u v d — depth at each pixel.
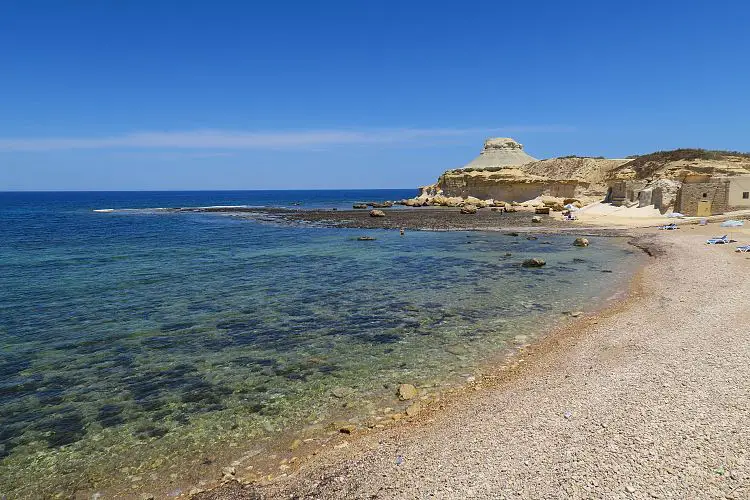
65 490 7.38
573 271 24.61
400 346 13.58
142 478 7.64
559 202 78.62
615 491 6.21
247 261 29.22
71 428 9.27
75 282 22.83
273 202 140.62
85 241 40.44
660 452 7.05
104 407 10.12
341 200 156.25
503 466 7.03
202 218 70.62
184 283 22.56
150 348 13.65
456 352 12.99
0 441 8.81
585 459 7.02
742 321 13.53
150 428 9.23
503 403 9.44
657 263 25.22
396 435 8.50
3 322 16.19
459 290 20.64
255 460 8.03
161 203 140.25
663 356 11.20
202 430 9.12
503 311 17.08
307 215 72.94
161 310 17.70
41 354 13.20
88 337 14.63
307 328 15.41
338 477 7.18
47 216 77.19
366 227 52.84
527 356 12.39
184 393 10.75
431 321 15.96
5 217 74.38
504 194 92.75
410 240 40.06
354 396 10.42
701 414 8.14
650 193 58.59
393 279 23.28
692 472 6.51
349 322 16.00
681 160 73.50
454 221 58.78
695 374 9.94
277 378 11.50
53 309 17.86
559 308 17.30
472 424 8.61
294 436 8.80
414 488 6.67
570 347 12.69
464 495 6.39
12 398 10.54
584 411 8.64
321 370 11.95
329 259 29.84
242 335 14.76
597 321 15.07
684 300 16.52
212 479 7.53
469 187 99.38
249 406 10.08
